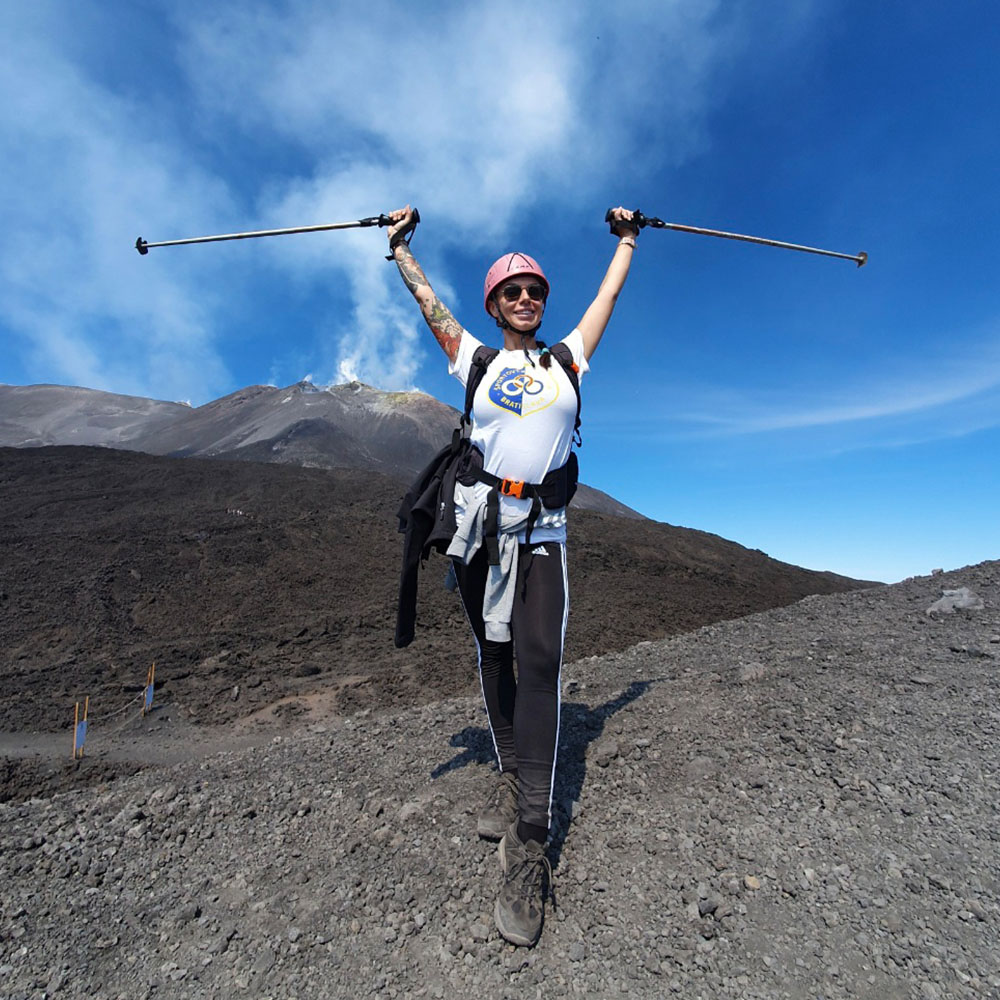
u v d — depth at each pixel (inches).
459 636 629.3
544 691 74.0
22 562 734.5
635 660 199.3
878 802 86.0
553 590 75.5
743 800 90.3
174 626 636.1
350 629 640.4
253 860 93.0
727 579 1090.7
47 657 546.9
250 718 435.5
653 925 69.4
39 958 76.0
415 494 85.8
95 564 736.3
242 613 677.9
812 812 85.7
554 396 75.8
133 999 68.4
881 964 61.4
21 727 412.5
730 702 126.3
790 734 107.4
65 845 102.7
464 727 140.8
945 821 80.4
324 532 949.2
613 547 1119.6
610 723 126.6
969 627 164.1
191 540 847.1
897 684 125.9
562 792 98.2
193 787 122.3
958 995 57.1
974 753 94.5
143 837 103.5
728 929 67.5
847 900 69.7
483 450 77.2
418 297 90.0
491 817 88.4
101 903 86.3
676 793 94.6
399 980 66.3
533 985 63.5
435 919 74.2
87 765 358.0
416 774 114.6
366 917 76.4
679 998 60.2
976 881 69.9
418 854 87.0
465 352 82.2
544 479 75.5
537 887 70.1
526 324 80.4
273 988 67.5
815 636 187.8
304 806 106.9
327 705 455.8
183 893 87.0
